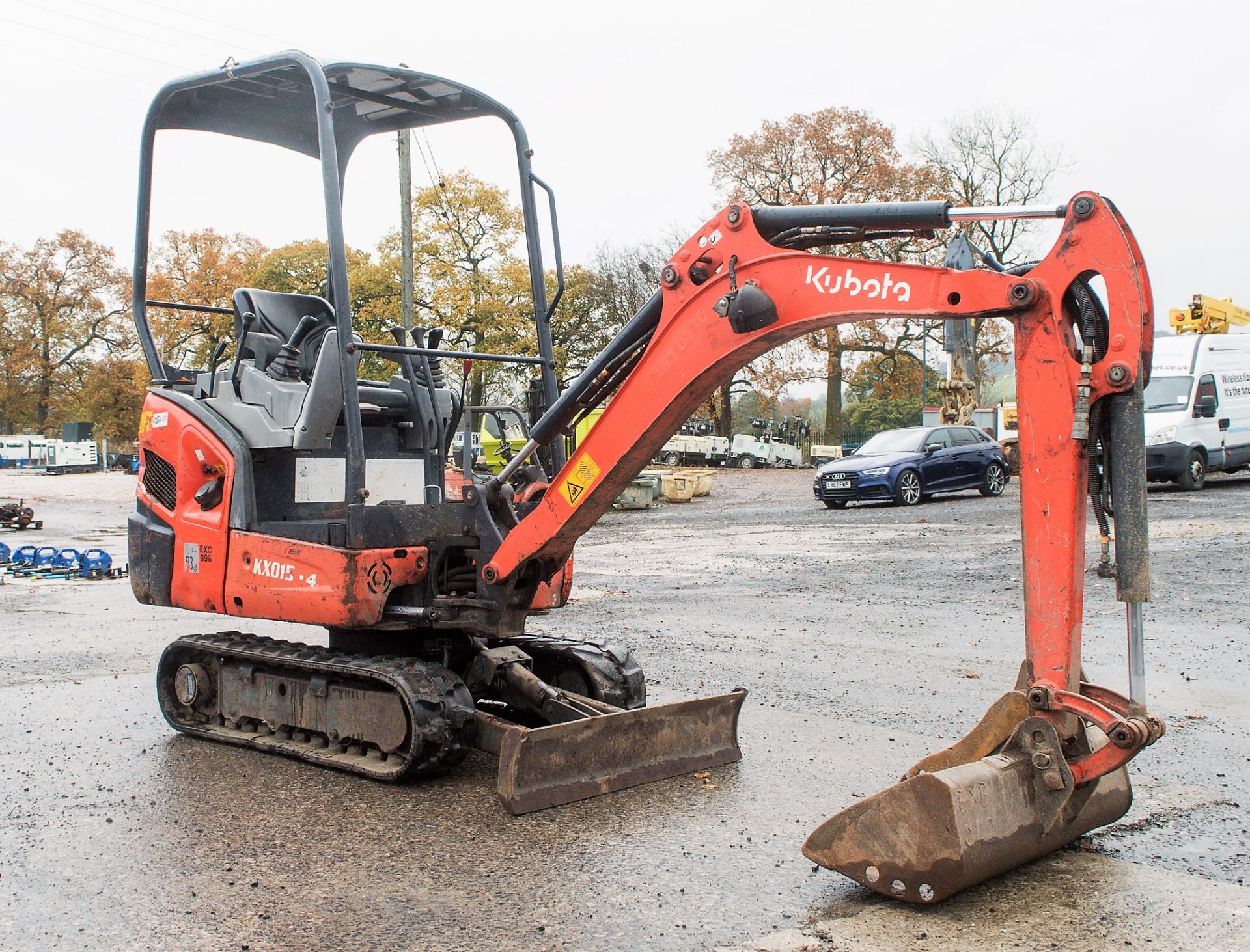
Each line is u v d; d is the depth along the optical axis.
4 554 15.88
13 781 5.47
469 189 40.19
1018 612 10.17
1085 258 3.79
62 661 8.71
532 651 6.42
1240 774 5.31
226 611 6.07
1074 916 3.71
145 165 6.75
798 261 4.38
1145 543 3.73
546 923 3.72
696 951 3.49
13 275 68.69
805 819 4.77
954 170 44.12
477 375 28.41
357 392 5.55
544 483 6.24
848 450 49.34
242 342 6.36
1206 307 23.72
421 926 3.70
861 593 11.62
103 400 69.00
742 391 54.69
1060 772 3.81
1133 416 3.72
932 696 7.04
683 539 18.30
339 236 5.55
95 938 3.63
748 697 7.07
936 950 3.47
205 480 6.24
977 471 24.25
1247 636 8.64
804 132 44.50
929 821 3.71
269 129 7.10
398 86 6.39
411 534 5.64
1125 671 7.52
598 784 5.12
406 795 5.20
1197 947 3.48
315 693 5.77
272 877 4.16
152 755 5.95
